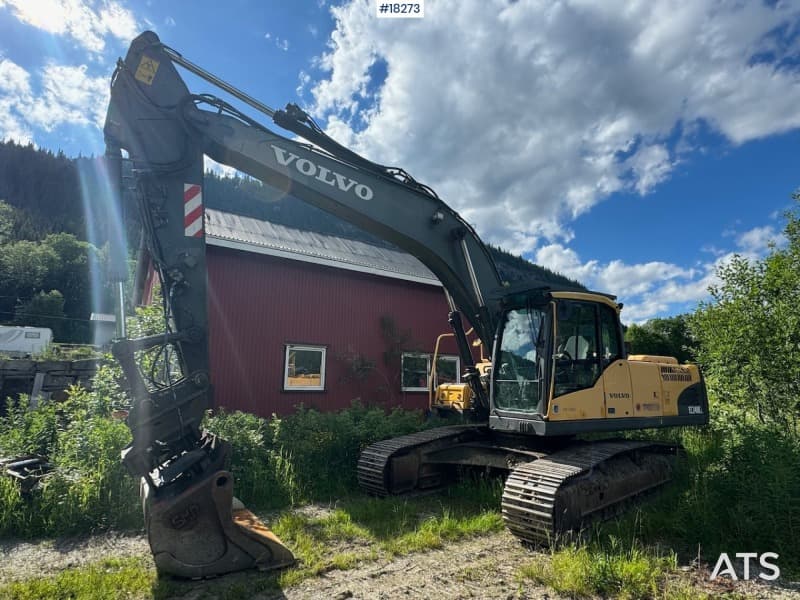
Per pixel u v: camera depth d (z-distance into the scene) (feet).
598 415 19.81
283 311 39.27
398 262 50.39
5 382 34.81
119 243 15.83
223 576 12.53
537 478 16.14
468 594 11.86
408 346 45.50
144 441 12.89
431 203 22.20
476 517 18.07
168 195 16.37
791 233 35.29
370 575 12.94
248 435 22.44
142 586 11.87
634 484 19.62
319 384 40.50
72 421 22.74
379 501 20.22
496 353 20.92
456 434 23.26
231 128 18.16
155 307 30.83
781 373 27.43
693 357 33.94
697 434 28.76
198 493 12.46
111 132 16.46
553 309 19.10
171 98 17.21
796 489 15.64
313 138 19.76
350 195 20.26
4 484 16.99
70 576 12.33
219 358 36.01
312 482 21.71
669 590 12.09
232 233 38.86
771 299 28.66
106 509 17.24
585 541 14.92
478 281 22.56
